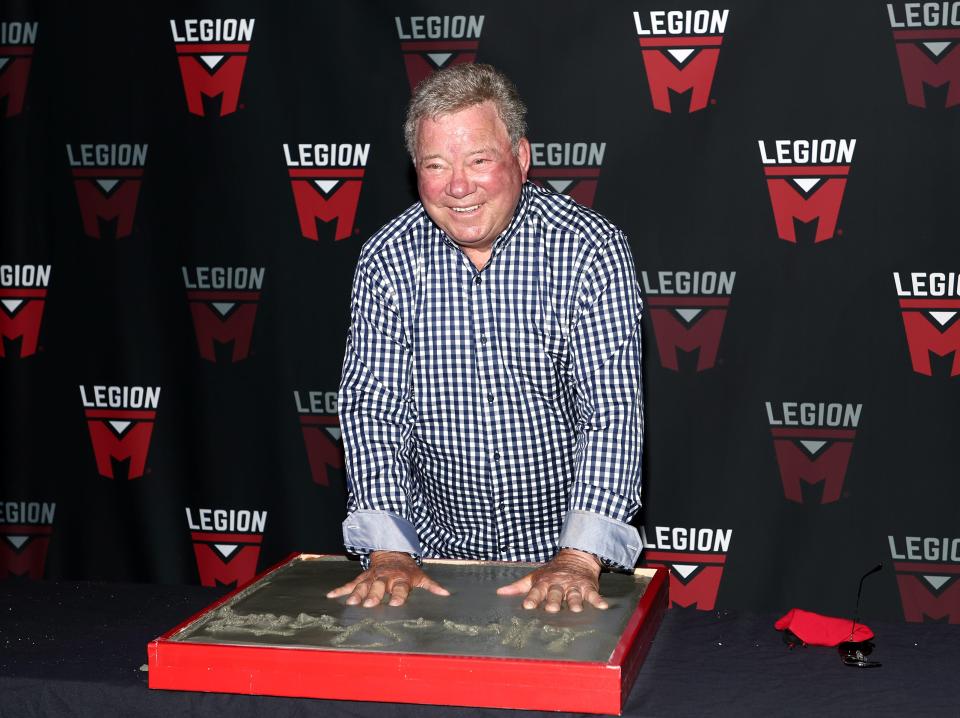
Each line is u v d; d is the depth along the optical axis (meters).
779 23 2.77
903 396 2.81
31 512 3.14
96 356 3.08
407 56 2.89
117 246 3.05
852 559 2.86
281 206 2.98
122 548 3.12
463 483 1.95
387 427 1.89
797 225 2.81
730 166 2.82
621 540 1.72
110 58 3.01
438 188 1.66
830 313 2.82
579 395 1.84
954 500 2.81
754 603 2.90
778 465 2.87
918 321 2.79
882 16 2.73
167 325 3.06
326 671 1.40
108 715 1.46
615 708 1.35
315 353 3.01
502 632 1.49
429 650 1.41
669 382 2.89
